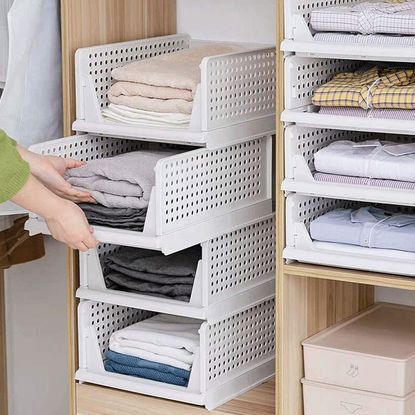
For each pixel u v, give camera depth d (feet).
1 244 11.10
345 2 9.31
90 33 9.80
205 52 10.05
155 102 9.29
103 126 9.43
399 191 8.18
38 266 12.54
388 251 8.34
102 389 9.68
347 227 8.50
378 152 8.43
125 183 8.79
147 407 9.48
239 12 10.87
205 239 9.00
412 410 9.02
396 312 10.35
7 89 9.75
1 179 7.79
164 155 9.45
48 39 9.91
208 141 8.93
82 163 9.02
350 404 9.05
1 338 12.42
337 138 9.35
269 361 10.12
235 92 9.25
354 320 10.00
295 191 8.53
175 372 9.36
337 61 9.19
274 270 10.16
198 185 8.96
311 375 9.21
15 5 9.50
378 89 8.25
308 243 8.60
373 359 8.89
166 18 11.00
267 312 10.12
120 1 10.21
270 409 9.34
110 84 9.89
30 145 10.02
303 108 8.70
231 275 9.48
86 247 8.51
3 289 12.32
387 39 8.14
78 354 9.84
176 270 9.29
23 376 12.98
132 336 9.57
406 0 8.98
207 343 9.20
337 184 8.43
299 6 8.48
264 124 9.68
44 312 12.65
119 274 9.61
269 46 9.83
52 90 10.07
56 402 12.87
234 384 9.58
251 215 9.64
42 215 8.28
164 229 8.57
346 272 8.45
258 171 9.79
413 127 8.04
